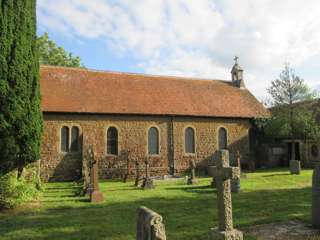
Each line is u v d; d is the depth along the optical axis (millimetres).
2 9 11859
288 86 29594
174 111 26625
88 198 14609
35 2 13828
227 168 6398
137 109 25500
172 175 25406
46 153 22844
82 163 22891
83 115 23984
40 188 16969
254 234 7859
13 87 11914
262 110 30703
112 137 24844
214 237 6496
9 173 12500
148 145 25797
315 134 27531
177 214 10523
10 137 11766
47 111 22719
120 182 22016
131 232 8500
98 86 26562
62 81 25688
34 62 13078
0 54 11695
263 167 30156
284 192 14875
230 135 28672
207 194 15070
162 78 30531
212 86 31844
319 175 8375
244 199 13094
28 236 8430
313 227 8398
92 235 8336
